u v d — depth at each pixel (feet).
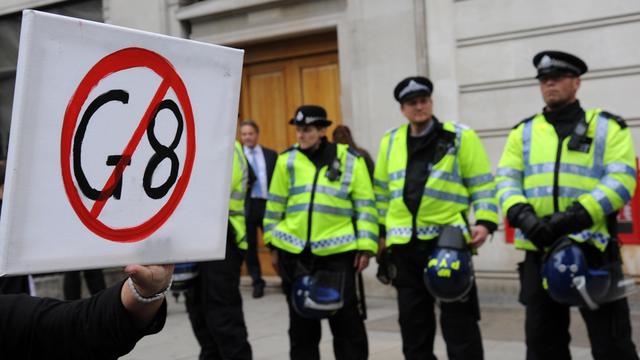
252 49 34.06
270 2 31.94
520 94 26.50
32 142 5.02
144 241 5.66
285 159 17.30
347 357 16.71
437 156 15.67
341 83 30.40
